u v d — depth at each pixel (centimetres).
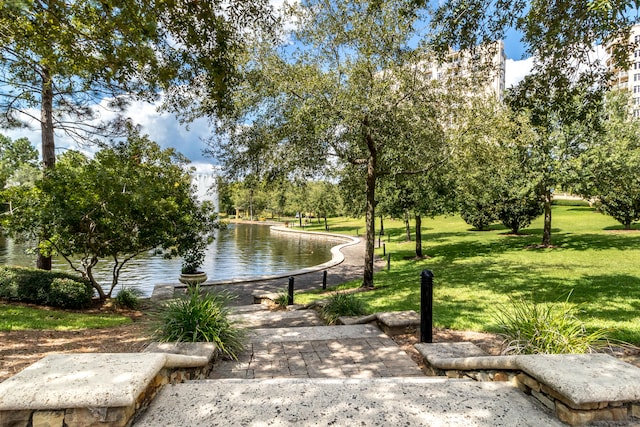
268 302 1089
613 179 1508
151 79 654
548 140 1546
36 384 204
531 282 939
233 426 212
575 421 211
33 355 472
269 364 443
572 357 255
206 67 632
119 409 200
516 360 260
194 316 467
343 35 944
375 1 783
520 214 2312
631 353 407
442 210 1695
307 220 6469
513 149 1541
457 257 1677
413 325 571
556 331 358
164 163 1169
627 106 1798
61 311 835
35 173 1259
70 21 604
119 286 1525
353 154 1224
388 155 1138
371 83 917
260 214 7581
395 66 908
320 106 903
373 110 902
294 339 545
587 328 499
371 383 273
